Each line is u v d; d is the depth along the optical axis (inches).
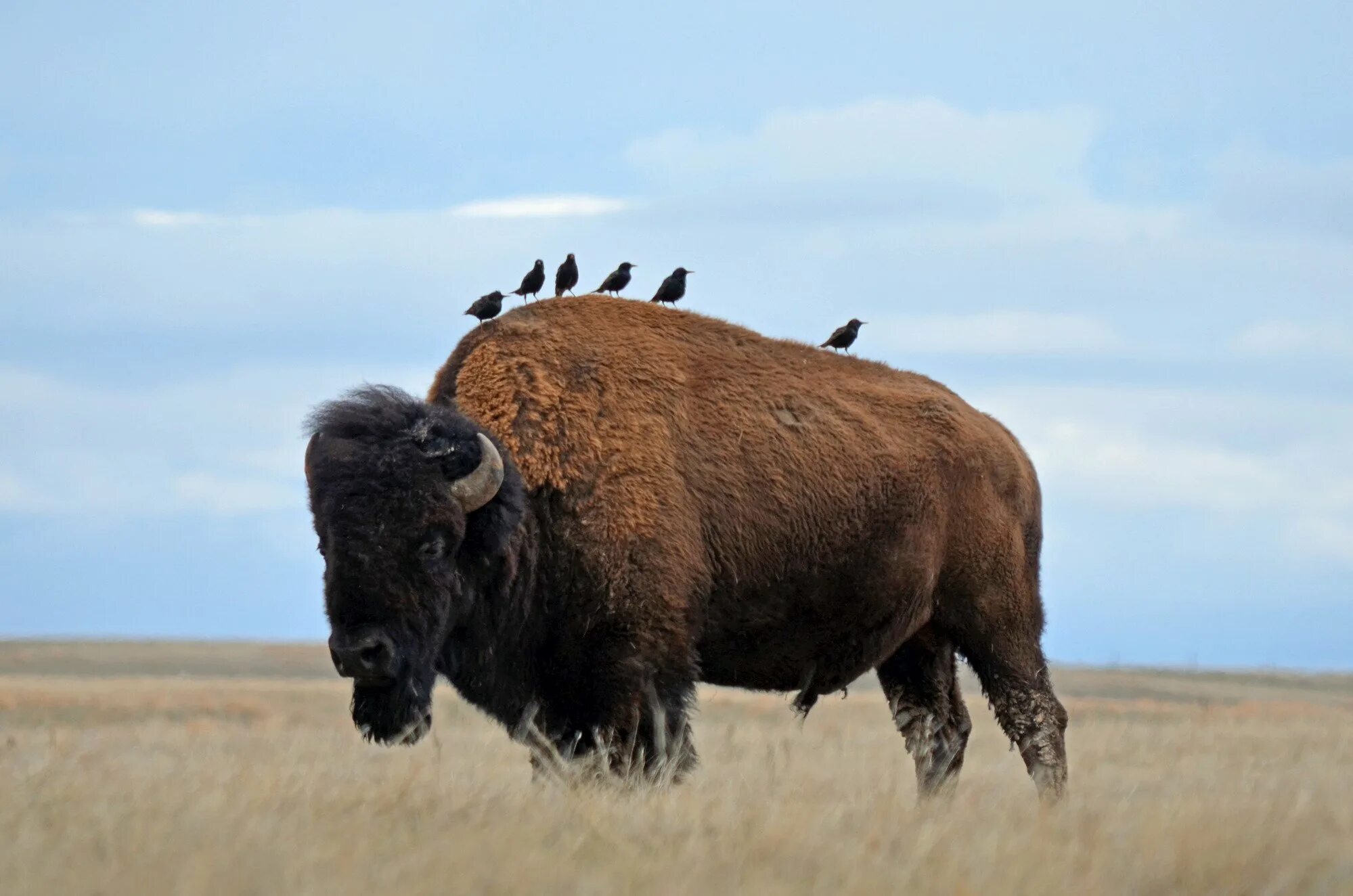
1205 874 761.6
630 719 1176.8
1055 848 800.3
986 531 1427.2
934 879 735.1
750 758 1430.9
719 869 756.6
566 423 1205.7
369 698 1056.8
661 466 1226.0
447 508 1059.9
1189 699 5949.8
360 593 1029.2
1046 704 1441.9
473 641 1149.1
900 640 1386.6
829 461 1316.4
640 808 917.2
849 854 774.5
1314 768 1501.0
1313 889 740.7
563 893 700.0
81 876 691.4
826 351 1432.1
